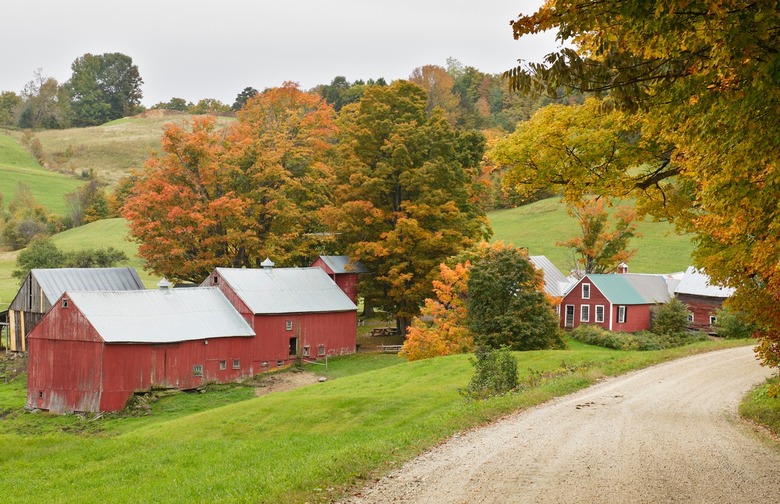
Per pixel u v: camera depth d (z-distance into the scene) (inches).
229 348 2101.4
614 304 2726.4
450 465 624.4
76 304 1841.8
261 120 3277.6
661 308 2719.0
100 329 1820.9
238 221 2669.8
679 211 773.9
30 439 1147.3
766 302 739.4
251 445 970.7
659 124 574.2
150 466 887.1
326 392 1626.5
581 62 480.4
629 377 1294.3
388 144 2500.0
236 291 2237.9
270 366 2237.9
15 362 2292.1
